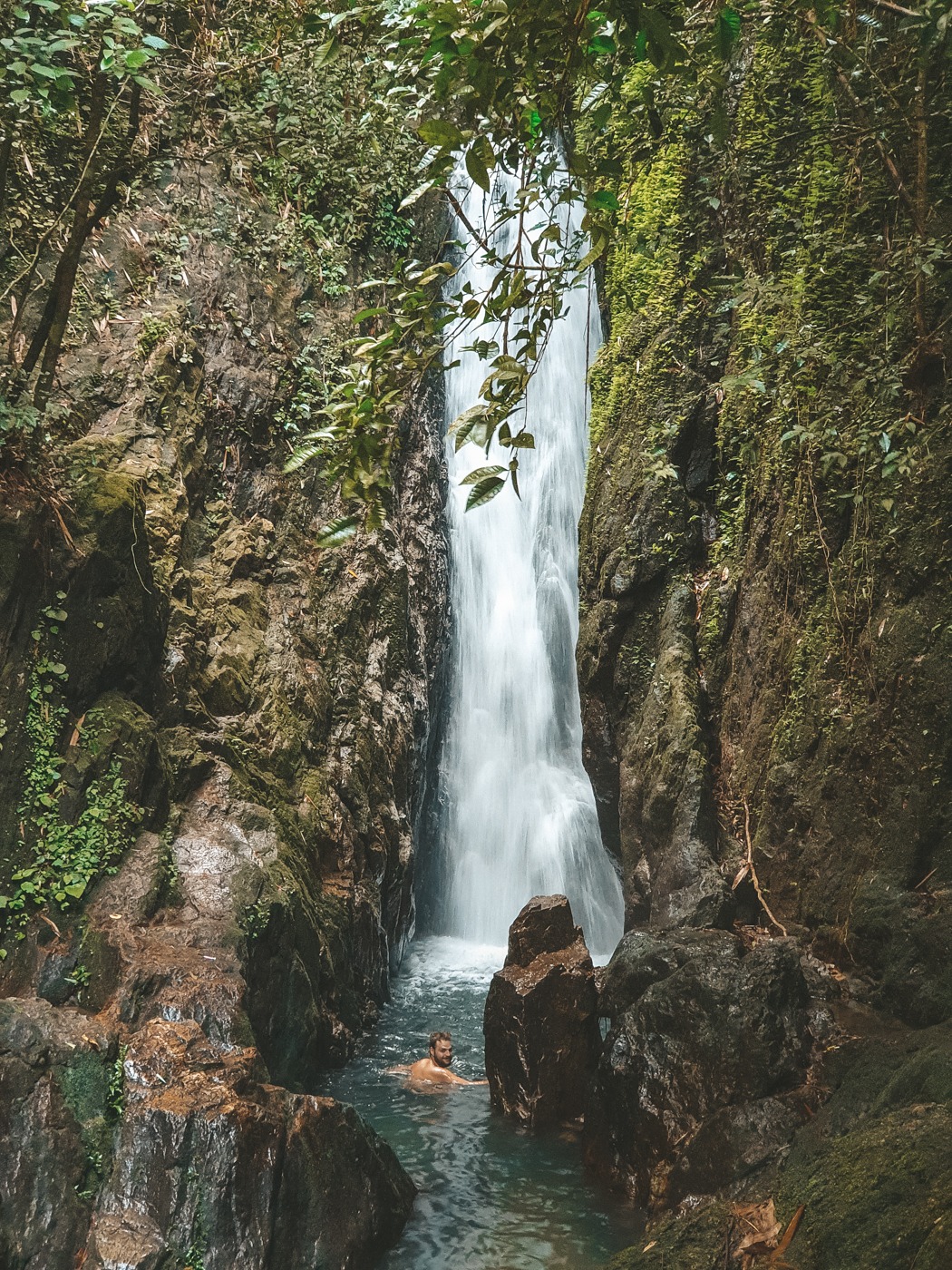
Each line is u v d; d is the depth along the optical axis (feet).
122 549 26.03
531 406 46.70
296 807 31.83
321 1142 18.84
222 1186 17.39
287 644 33.88
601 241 11.00
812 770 25.66
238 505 34.96
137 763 25.18
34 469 24.56
